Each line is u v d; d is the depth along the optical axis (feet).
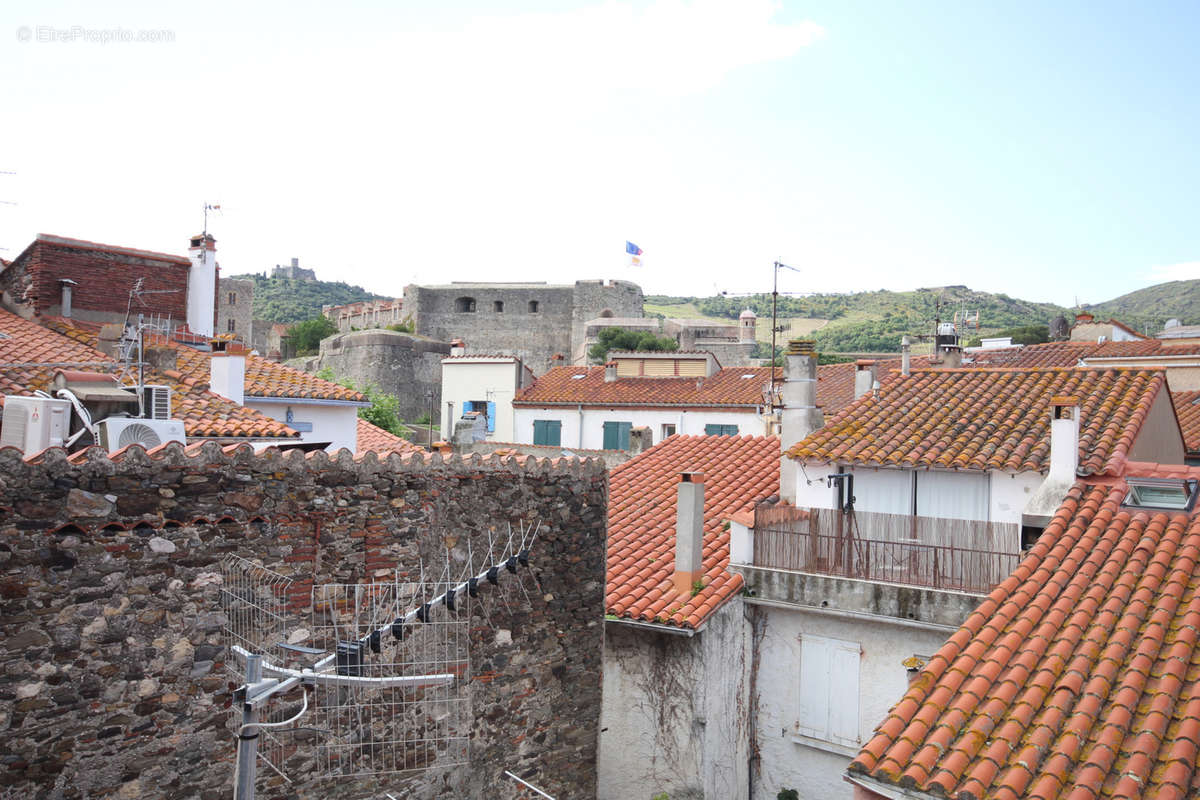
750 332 249.96
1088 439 43.78
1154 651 28.27
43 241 61.36
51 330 57.88
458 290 286.66
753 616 46.98
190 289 70.28
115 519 22.57
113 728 22.54
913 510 48.39
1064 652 29.45
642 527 54.08
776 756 46.09
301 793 26.22
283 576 25.90
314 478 26.73
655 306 419.74
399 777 28.89
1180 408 81.41
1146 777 23.79
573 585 35.76
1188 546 33.09
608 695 45.44
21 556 21.12
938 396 55.16
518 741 33.42
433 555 30.09
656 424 138.62
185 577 23.82
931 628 41.78
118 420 32.94
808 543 45.78
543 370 281.13
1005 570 41.04
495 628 32.37
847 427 52.75
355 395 71.41
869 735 43.42
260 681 18.94
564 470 35.17
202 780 24.13
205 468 24.25
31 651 21.27
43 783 21.43
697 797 42.52
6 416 32.53
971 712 28.09
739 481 59.62
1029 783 24.84
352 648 22.81
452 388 160.45
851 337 289.12
